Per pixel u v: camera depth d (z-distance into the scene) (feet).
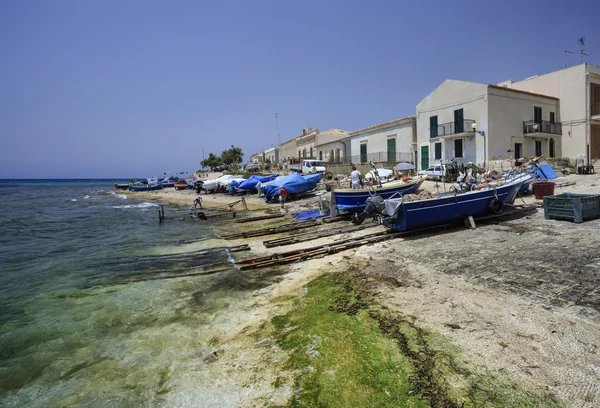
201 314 21.04
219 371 14.79
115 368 15.88
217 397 13.12
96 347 18.04
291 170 137.49
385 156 127.03
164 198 140.67
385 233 36.73
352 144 145.89
